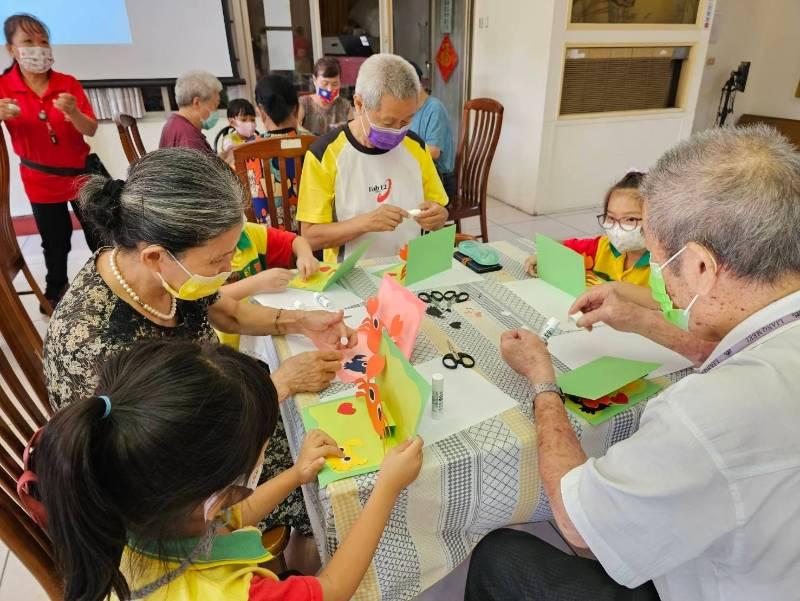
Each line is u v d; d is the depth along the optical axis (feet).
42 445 1.68
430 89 16.94
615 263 4.90
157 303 3.14
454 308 4.07
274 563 4.02
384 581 2.68
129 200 2.61
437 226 5.56
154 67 12.18
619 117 13.71
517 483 2.82
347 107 11.41
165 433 1.70
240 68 13.26
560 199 14.19
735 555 1.89
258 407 1.99
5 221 6.36
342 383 3.19
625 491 1.87
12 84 8.11
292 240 5.25
